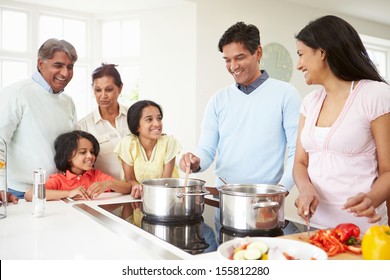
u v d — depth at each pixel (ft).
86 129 6.40
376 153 3.75
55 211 4.10
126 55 12.56
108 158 6.28
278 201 3.25
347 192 3.75
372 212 2.96
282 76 13.02
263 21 12.41
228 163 5.64
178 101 11.36
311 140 3.94
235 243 2.62
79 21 12.38
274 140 5.40
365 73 3.67
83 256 2.66
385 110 3.50
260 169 5.44
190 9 11.07
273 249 2.50
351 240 2.85
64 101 5.90
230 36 5.09
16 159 5.52
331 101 3.89
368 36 15.83
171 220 3.62
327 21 3.67
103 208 4.32
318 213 3.98
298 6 13.32
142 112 5.69
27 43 11.54
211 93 11.27
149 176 5.81
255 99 5.42
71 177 5.35
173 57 11.42
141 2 11.23
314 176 3.97
